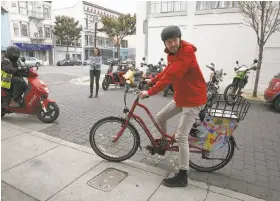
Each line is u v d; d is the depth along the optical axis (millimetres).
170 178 2781
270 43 9602
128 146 3414
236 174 3152
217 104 2922
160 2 12047
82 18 43062
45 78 14711
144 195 2594
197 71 2586
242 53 10266
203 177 3047
